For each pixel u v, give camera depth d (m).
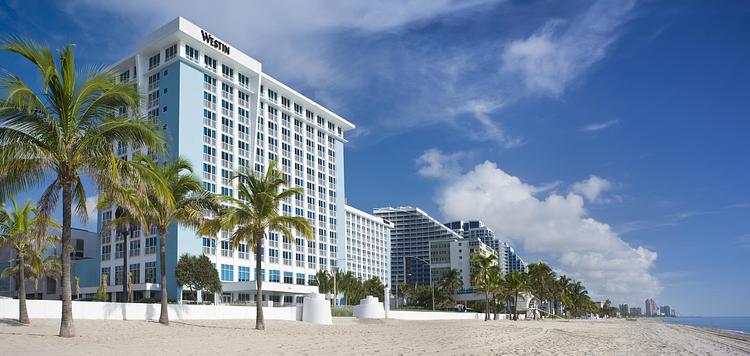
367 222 178.62
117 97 23.84
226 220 35.19
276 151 108.56
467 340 33.28
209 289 76.31
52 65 22.33
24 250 30.11
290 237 37.56
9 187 22.72
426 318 80.81
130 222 35.00
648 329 71.75
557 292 168.00
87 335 25.19
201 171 89.44
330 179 126.25
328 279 110.69
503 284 109.62
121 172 24.17
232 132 97.50
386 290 69.62
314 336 32.56
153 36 92.25
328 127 127.81
